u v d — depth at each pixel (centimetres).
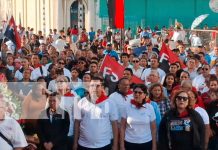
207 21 3534
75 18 4006
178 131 790
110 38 2870
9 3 5172
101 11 3391
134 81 1139
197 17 3403
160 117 888
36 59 1398
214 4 3522
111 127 866
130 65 1452
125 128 864
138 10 3556
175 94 795
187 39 2648
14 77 1277
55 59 1573
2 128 721
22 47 1947
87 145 851
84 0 3953
